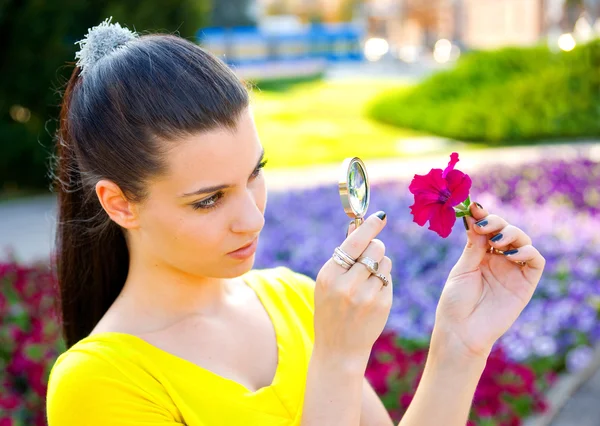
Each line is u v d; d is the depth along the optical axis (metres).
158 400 1.39
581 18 24.28
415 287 5.05
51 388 1.43
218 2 34.19
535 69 14.69
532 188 8.06
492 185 8.18
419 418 1.50
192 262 1.41
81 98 1.45
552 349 4.15
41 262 5.61
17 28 9.95
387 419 1.65
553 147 12.38
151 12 10.38
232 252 1.40
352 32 31.03
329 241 6.11
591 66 13.62
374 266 1.39
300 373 1.54
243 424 1.41
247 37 29.22
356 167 1.43
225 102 1.34
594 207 7.48
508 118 13.29
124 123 1.36
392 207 7.04
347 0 45.28
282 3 45.88
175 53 1.39
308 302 1.74
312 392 1.39
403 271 5.36
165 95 1.34
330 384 1.39
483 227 1.50
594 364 4.26
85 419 1.38
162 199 1.37
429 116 14.48
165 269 1.49
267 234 6.43
